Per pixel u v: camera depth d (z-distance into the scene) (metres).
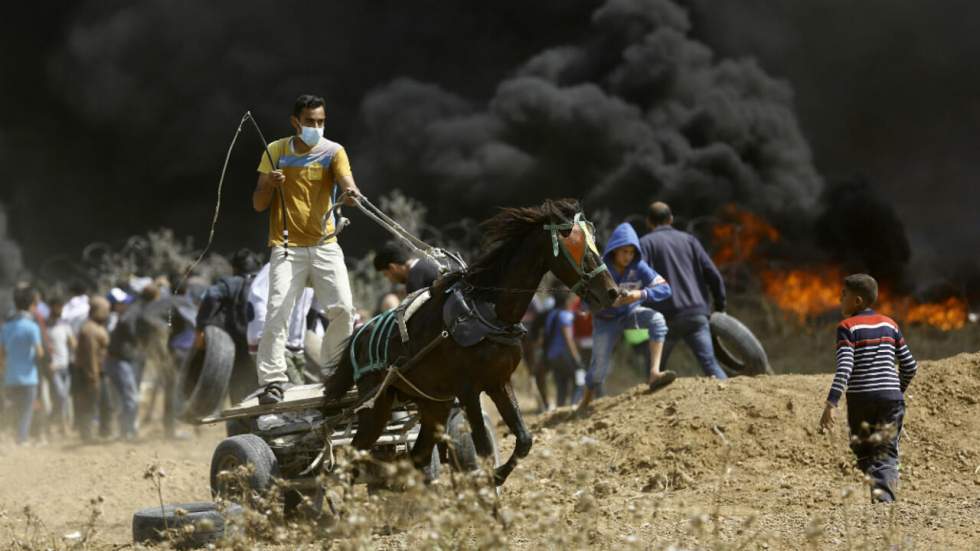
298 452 13.43
